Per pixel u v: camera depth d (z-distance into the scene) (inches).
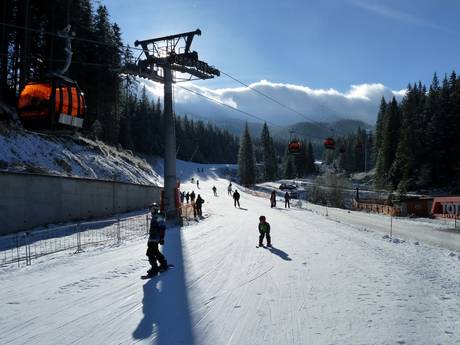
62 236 834.2
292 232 886.4
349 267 509.7
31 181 928.9
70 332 291.6
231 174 6200.8
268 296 378.3
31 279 452.8
